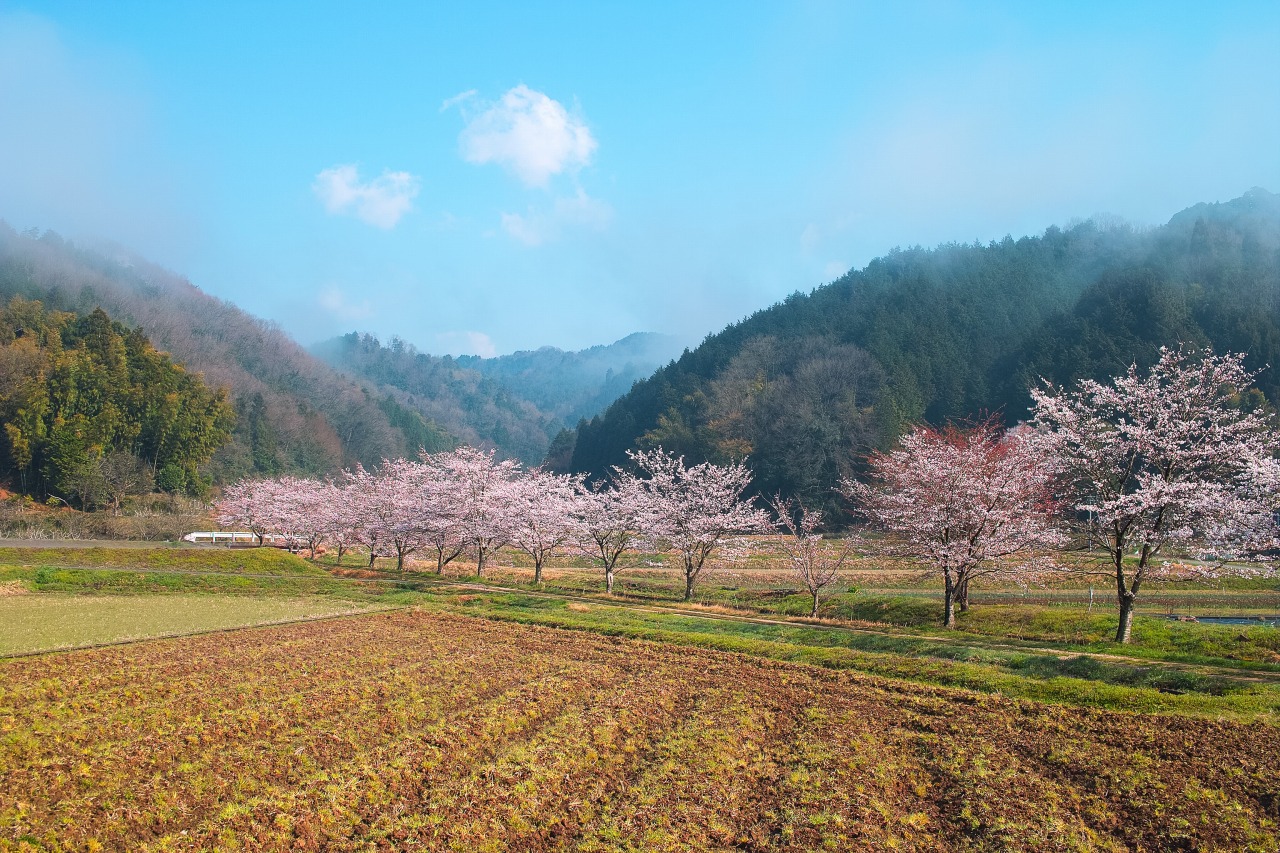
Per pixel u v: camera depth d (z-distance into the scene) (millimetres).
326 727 18484
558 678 23922
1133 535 30750
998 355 135125
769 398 114625
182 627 31781
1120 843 13031
